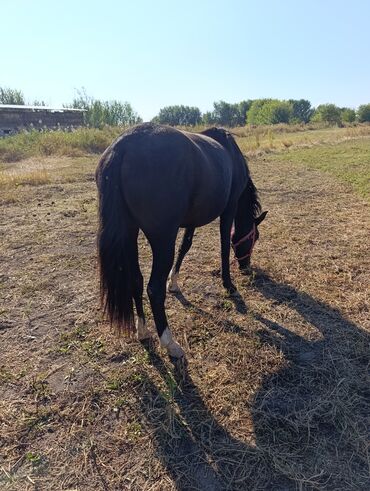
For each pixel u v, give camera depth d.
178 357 2.70
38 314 3.34
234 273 4.12
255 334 3.03
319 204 6.81
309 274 4.06
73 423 2.20
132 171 2.29
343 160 11.15
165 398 2.35
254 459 1.98
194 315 3.29
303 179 8.92
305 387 2.47
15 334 3.05
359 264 4.28
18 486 1.84
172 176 2.37
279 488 1.83
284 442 2.08
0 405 2.32
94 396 2.39
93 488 1.84
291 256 4.55
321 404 2.32
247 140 18.30
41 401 2.36
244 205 3.87
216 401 2.36
